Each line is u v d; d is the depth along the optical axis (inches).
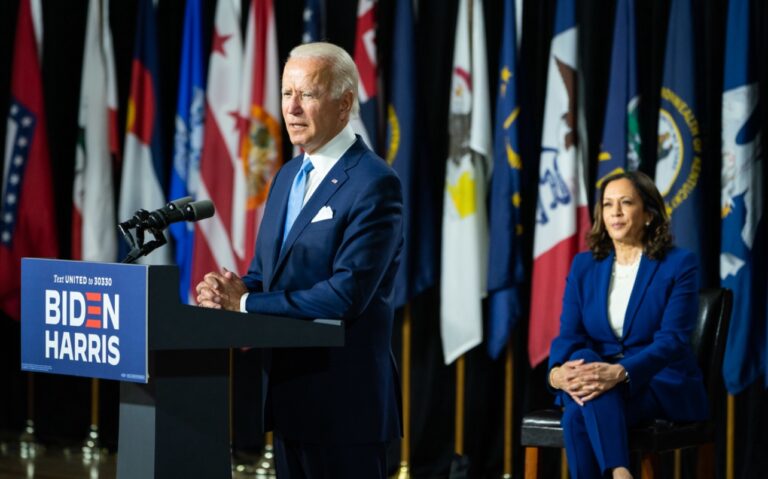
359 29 577.6
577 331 443.2
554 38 542.9
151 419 240.2
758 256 514.0
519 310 557.3
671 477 560.7
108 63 639.8
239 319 238.1
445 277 565.3
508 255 547.2
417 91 572.4
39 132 640.4
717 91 542.0
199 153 618.8
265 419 286.5
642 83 556.1
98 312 233.9
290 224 292.0
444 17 600.4
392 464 612.7
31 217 637.9
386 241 273.9
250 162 591.2
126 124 670.5
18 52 642.2
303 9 630.5
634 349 429.7
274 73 597.9
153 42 631.8
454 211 563.8
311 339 248.5
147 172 627.2
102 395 679.1
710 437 429.7
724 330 439.8
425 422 607.2
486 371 595.8
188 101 621.6
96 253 629.0
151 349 225.5
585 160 549.6
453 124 565.6
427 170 581.6
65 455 645.9
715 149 541.0
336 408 276.4
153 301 225.6
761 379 528.1
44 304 244.8
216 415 249.4
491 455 596.7
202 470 246.5
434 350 606.2
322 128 284.4
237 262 601.3
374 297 284.4
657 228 438.3
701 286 510.0
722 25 540.4
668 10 549.3
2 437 686.5
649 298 429.4
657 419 417.4
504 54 552.7
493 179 553.6
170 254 631.2
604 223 448.8
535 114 582.2
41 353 245.4
